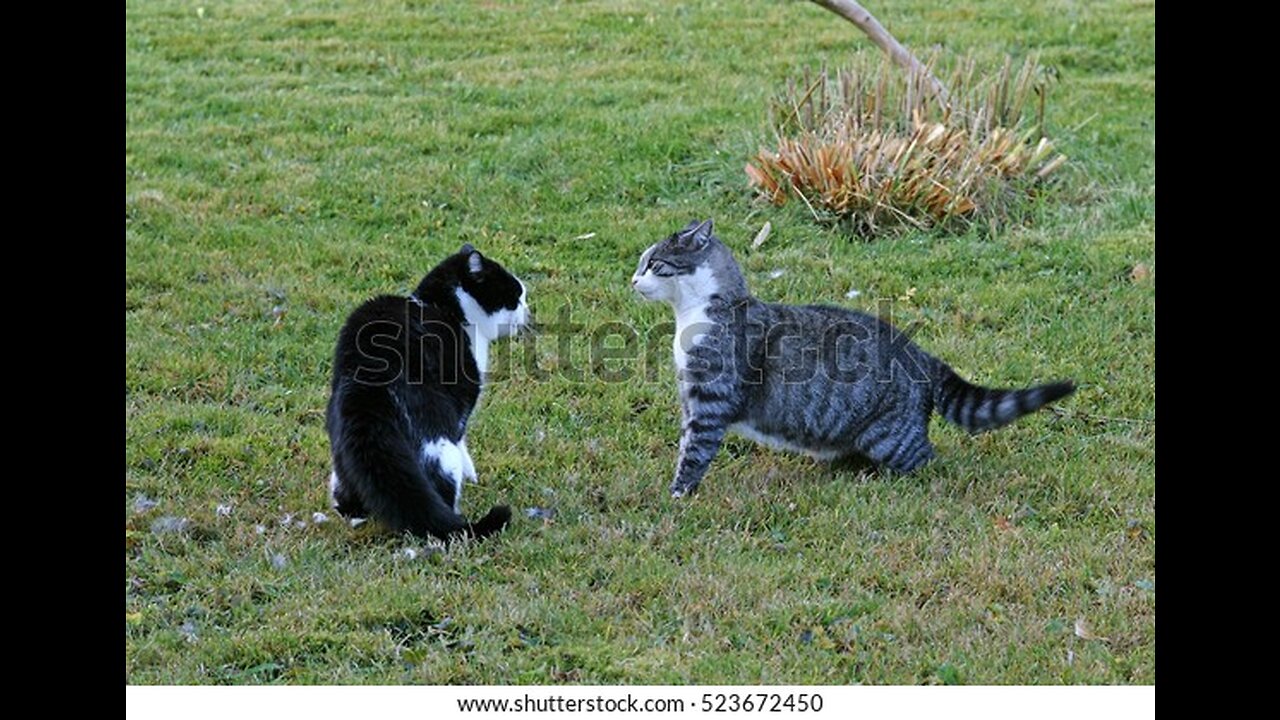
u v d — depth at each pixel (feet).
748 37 55.36
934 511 25.41
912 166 38.73
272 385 30.81
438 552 23.68
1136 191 40.73
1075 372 31.35
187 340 32.50
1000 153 39.86
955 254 37.09
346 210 40.37
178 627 21.77
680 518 25.34
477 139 45.24
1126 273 36.11
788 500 25.95
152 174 42.34
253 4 59.93
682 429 27.04
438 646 21.27
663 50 54.13
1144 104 48.57
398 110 47.78
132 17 57.93
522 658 20.89
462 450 25.64
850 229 38.70
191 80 50.78
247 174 42.42
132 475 26.71
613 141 44.21
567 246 37.99
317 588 22.77
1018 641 21.27
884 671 20.57
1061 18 57.36
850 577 23.21
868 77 42.68
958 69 42.96
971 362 31.55
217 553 23.89
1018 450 28.27
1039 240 37.86
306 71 52.03
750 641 21.29
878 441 26.89
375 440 23.44
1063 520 25.61
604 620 21.93
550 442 28.43
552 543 24.23
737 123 44.98
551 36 55.62
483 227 38.99
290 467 27.35
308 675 20.49
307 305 34.55
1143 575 23.40
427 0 60.13
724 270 26.53
